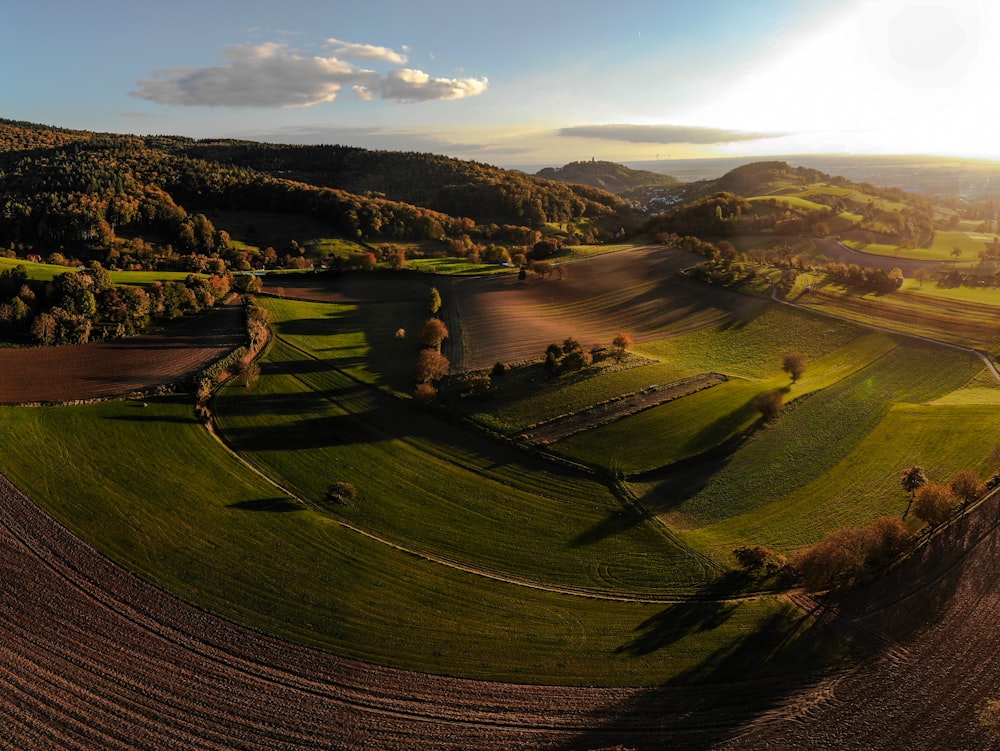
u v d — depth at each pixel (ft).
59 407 202.28
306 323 304.30
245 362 245.04
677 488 182.70
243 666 118.21
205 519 158.71
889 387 246.06
